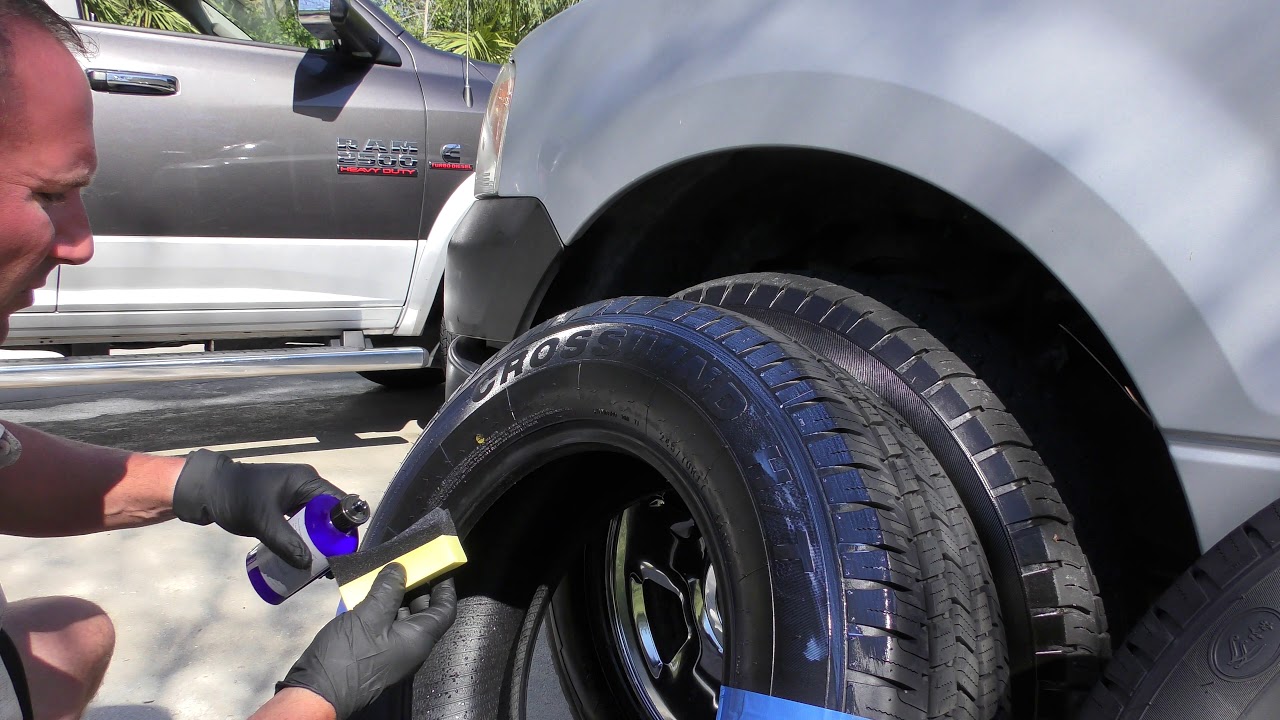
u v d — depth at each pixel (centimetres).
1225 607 102
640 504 172
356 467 387
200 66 363
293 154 378
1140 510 137
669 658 171
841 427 116
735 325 131
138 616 257
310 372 390
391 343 437
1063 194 114
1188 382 108
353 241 397
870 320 142
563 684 181
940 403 135
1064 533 131
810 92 138
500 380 147
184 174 361
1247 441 105
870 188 154
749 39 148
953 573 116
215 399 510
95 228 350
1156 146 109
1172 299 108
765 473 114
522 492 153
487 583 155
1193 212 107
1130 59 112
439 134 408
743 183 169
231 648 243
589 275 191
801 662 106
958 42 125
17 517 141
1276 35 103
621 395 129
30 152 96
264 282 384
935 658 107
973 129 121
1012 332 147
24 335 355
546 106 185
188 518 142
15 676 125
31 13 96
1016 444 134
